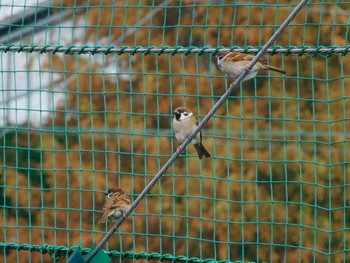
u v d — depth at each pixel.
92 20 15.62
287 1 14.49
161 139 15.12
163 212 14.55
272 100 15.21
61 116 15.58
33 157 15.22
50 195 14.89
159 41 15.77
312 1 14.27
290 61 15.04
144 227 14.24
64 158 15.13
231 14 15.05
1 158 15.15
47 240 14.56
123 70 15.91
